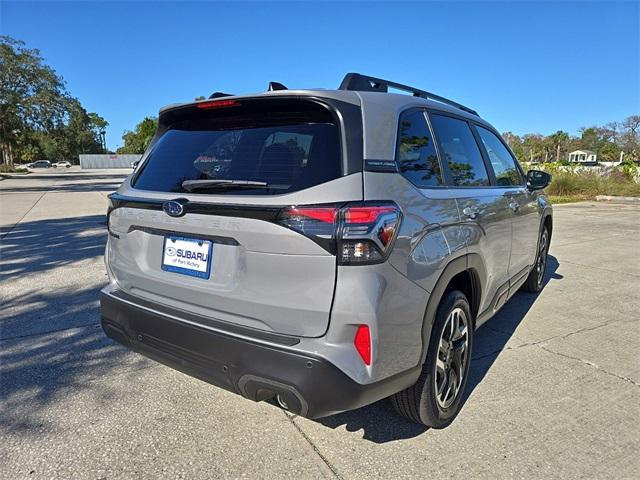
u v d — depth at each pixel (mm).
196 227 2125
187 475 2162
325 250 1799
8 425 2535
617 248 7902
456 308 2545
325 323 1846
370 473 2193
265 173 2051
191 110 2543
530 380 3139
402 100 2438
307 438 2461
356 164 1928
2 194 20109
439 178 2514
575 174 19625
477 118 3451
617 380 3146
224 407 2750
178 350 2207
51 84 39156
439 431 2535
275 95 2135
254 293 1975
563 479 2166
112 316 2555
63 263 6359
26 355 3414
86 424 2557
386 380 1974
